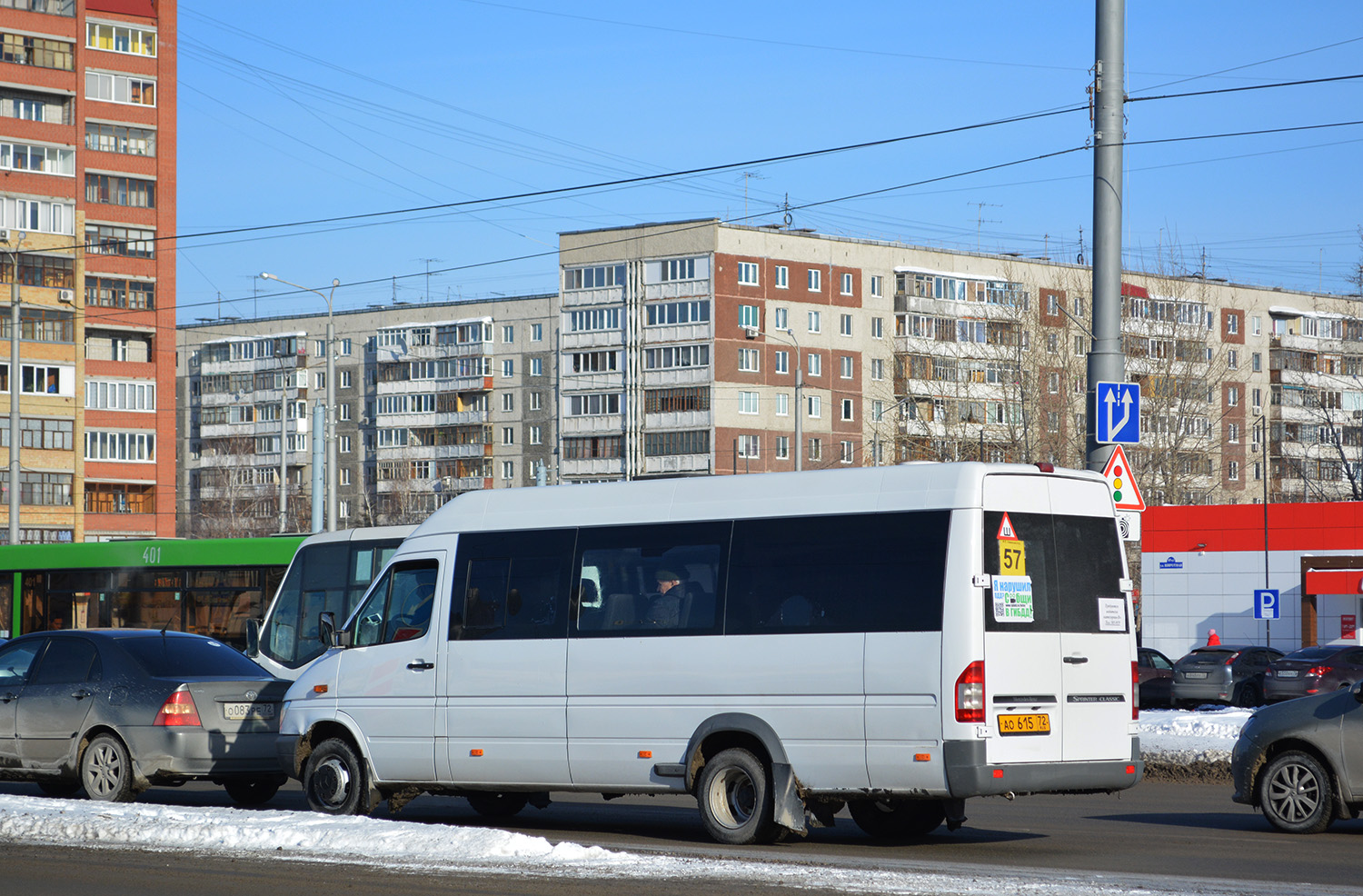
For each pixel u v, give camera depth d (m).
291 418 113.94
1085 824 13.22
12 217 76.25
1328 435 90.00
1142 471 58.91
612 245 95.00
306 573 21.72
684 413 91.19
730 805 11.54
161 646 15.20
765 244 91.69
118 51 80.56
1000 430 61.12
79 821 11.80
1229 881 9.44
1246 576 41.38
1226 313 99.62
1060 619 11.10
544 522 12.75
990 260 96.44
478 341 107.06
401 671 13.17
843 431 92.75
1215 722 19.70
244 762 14.56
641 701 11.91
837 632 11.12
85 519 78.88
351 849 10.75
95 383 79.44
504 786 12.55
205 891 9.26
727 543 11.77
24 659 15.45
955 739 10.54
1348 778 12.11
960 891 8.72
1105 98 16.16
